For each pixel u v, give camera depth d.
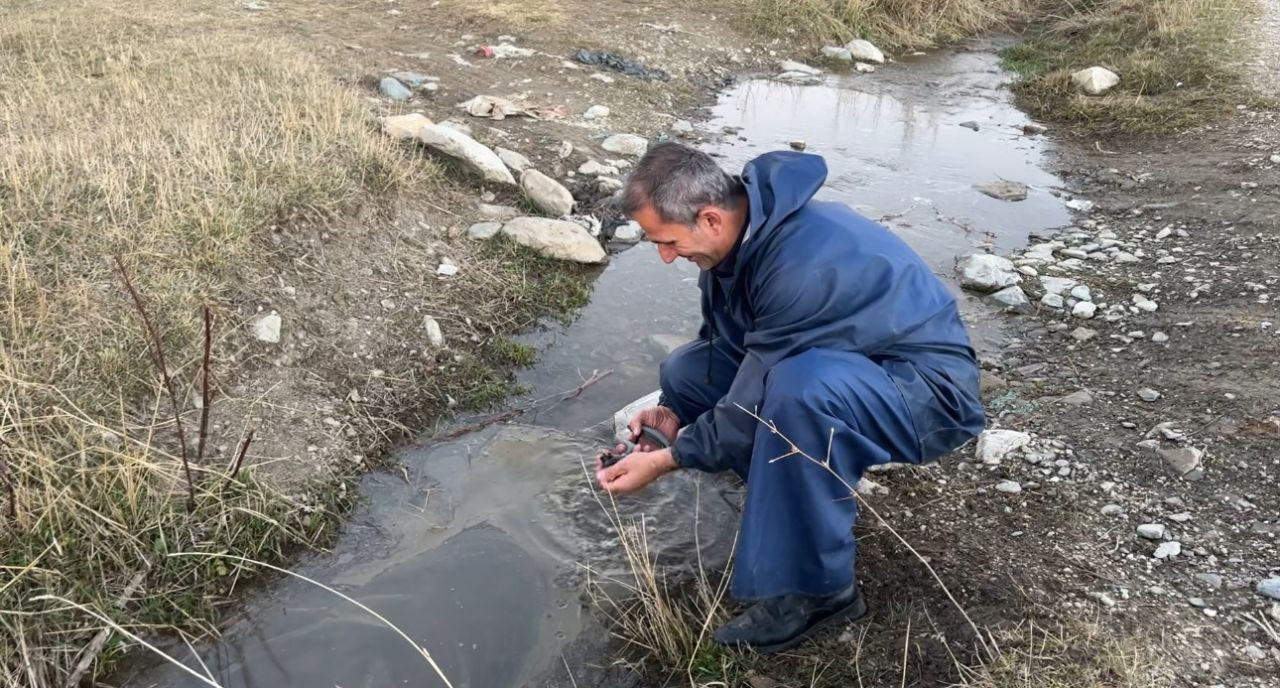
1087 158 6.59
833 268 2.49
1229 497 3.12
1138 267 4.97
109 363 3.35
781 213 2.55
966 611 2.72
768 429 2.43
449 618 2.96
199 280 3.81
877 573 2.94
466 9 8.40
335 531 3.30
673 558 3.17
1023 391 3.92
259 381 3.65
